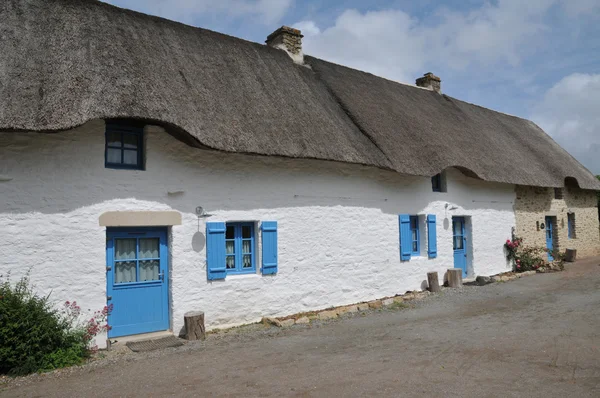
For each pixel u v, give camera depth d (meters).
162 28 8.38
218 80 8.09
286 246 8.30
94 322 6.23
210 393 4.51
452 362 5.38
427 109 13.02
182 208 7.12
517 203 14.22
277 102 8.59
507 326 7.17
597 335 6.48
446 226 11.55
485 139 13.39
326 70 11.34
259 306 7.89
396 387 4.59
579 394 4.36
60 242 6.07
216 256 7.41
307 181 8.69
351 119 9.90
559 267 13.93
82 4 7.49
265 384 4.73
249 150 7.20
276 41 11.29
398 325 7.48
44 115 5.55
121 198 6.58
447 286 11.33
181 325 7.00
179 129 6.59
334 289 8.97
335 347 6.18
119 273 6.77
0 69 5.75
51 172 6.07
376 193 9.88
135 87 6.51
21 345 5.22
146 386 4.75
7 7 6.57
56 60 6.20
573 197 17.19
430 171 9.78
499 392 4.43
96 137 6.42
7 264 5.73
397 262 10.20
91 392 4.61
